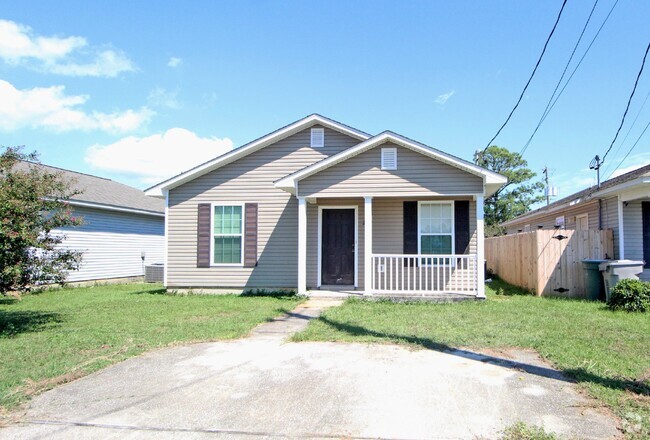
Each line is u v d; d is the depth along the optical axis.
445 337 6.33
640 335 6.35
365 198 10.47
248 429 3.47
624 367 4.82
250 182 12.39
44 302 10.96
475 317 7.91
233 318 8.15
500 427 3.41
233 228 12.36
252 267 12.20
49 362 5.38
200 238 12.38
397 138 10.23
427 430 3.39
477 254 10.06
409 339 6.24
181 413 3.80
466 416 3.64
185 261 12.41
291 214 12.23
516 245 13.22
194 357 5.59
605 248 11.09
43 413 3.84
